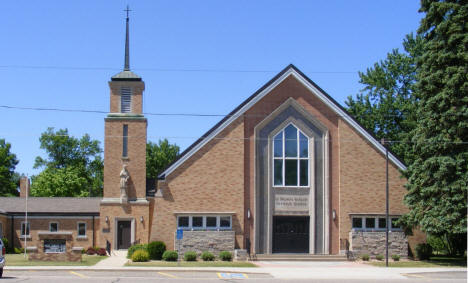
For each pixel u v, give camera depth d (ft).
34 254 115.03
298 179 132.46
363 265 117.19
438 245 147.13
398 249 129.29
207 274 95.61
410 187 124.98
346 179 132.26
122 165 148.66
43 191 235.81
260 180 131.34
